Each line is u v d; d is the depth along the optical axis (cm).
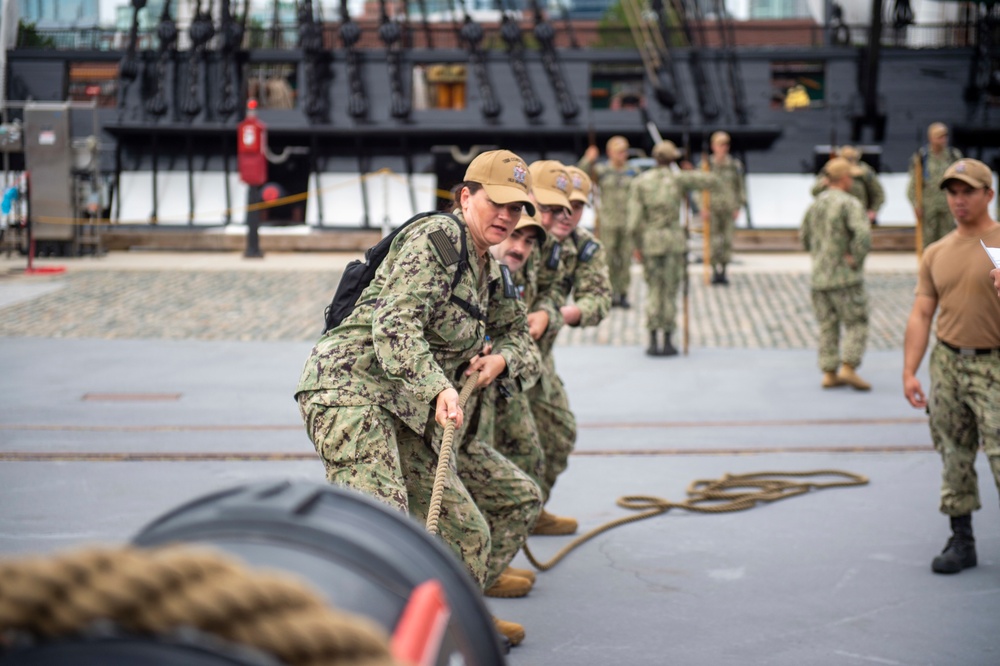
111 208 2023
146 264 1756
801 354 1127
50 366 1019
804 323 1301
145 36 2123
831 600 480
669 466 709
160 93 2027
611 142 1430
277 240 1973
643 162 1855
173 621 86
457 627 150
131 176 2048
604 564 531
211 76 2044
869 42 1984
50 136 1770
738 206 1581
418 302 359
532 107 1992
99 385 938
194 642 87
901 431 799
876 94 2003
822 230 945
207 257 1886
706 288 1558
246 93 2038
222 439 754
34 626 86
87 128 2022
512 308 414
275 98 2073
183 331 1216
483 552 376
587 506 626
